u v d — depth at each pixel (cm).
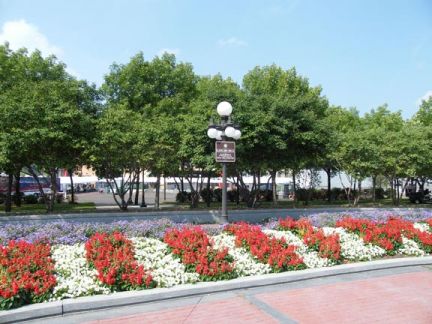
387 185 3947
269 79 2622
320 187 4272
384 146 2362
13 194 2944
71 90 1631
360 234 1019
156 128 1736
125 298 612
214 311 590
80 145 1522
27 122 1416
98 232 979
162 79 2391
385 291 692
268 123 1659
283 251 805
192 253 766
